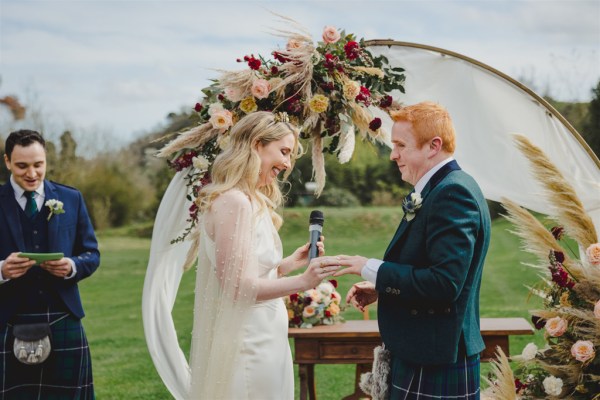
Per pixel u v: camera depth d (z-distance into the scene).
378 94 3.82
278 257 3.21
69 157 17.70
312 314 4.28
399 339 2.91
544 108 3.99
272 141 3.13
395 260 2.96
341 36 3.83
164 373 3.97
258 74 3.66
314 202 16.22
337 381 5.65
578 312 3.61
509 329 4.10
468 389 2.92
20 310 3.60
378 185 16.53
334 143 3.84
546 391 3.63
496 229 12.72
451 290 2.71
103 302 9.49
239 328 3.02
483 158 4.09
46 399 3.66
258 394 3.07
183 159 3.74
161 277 3.95
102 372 6.07
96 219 17.03
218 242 3.02
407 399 2.93
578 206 3.73
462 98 4.06
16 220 3.64
